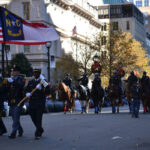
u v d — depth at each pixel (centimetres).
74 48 10250
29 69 7738
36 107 1786
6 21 2206
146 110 3959
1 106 1927
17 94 1841
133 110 3112
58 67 9088
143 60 12069
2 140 1780
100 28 14162
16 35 2205
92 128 2269
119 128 2241
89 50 9181
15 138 1848
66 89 3966
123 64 8912
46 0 9194
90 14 12331
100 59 8844
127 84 3722
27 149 1509
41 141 1739
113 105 3869
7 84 1858
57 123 2648
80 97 4003
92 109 5462
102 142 1678
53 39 2244
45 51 9194
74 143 1662
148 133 1986
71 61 9081
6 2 9288
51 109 4669
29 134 2011
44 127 2370
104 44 9125
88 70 9025
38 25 2230
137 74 3925
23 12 9206
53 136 1917
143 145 1570
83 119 2970
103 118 3045
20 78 1856
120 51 8988
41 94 1794
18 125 1861
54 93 5962
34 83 1806
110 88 3831
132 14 17112
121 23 17212
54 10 9788
